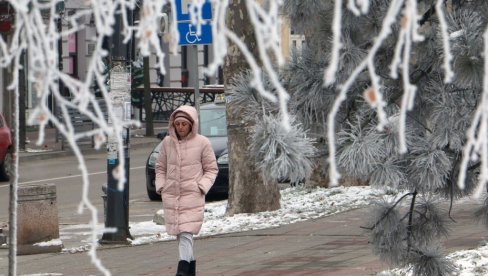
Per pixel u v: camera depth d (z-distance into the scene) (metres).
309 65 11.59
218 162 36.03
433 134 11.36
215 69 4.77
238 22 26.75
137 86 79.06
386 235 12.80
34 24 4.95
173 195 18.23
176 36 5.25
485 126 4.84
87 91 4.91
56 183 43.97
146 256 22.19
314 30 11.69
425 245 12.88
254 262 20.22
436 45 11.16
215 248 22.61
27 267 21.33
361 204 28.98
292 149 11.09
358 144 11.05
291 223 26.33
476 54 10.49
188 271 18.06
